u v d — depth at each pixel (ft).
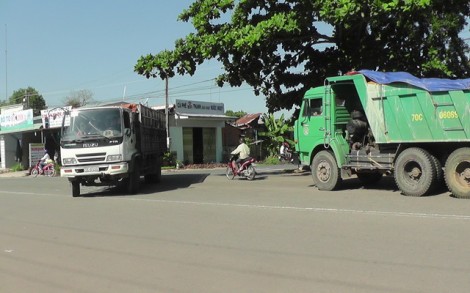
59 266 22.22
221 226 29.96
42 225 33.60
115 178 50.26
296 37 62.34
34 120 127.24
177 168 110.22
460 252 21.30
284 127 83.66
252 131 146.51
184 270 20.56
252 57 66.74
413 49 63.41
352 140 45.14
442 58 62.85
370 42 64.34
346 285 17.56
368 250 22.29
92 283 19.34
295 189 48.88
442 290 16.58
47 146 122.11
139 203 43.27
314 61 70.90
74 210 40.57
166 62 64.34
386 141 41.39
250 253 22.85
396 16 49.62
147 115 60.59
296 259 21.39
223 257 22.36
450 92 37.19
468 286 16.88
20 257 24.32
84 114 50.52
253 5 62.75
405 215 30.66
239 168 65.00
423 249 22.04
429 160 38.55
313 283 17.98
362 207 34.68
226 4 62.18
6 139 138.31
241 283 18.42
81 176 49.52
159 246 25.26
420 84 38.70
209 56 61.62
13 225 34.19
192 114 127.03
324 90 46.42
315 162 47.29
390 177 55.72
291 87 73.10
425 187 38.58
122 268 21.35
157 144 67.00
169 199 45.27
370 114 42.34
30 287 19.22
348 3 46.78
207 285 18.38
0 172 127.03
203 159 132.05
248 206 37.96
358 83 43.16
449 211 31.50
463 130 36.88
